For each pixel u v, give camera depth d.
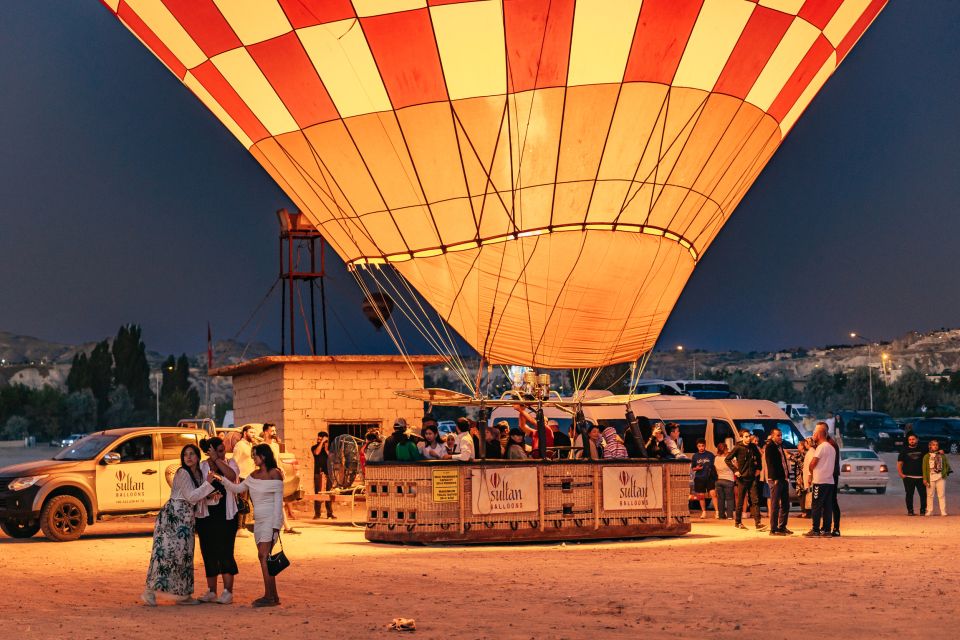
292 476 22.39
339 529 20.88
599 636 8.83
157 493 19.84
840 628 9.15
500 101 16.97
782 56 17.83
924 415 94.94
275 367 26.88
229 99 18.42
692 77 17.23
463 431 18.47
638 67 16.91
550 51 16.69
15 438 112.75
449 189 17.62
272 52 17.39
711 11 16.81
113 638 8.97
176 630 9.37
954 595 11.07
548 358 18.83
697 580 12.38
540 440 17.89
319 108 17.64
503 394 19.22
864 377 110.56
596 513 17.61
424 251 18.22
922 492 24.58
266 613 10.34
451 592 11.58
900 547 16.33
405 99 17.12
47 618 10.13
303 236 28.69
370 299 19.89
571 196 17.53
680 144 17.64
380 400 26.73
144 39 18.69
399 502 17.28
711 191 18.48
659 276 18.47
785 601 10.70
